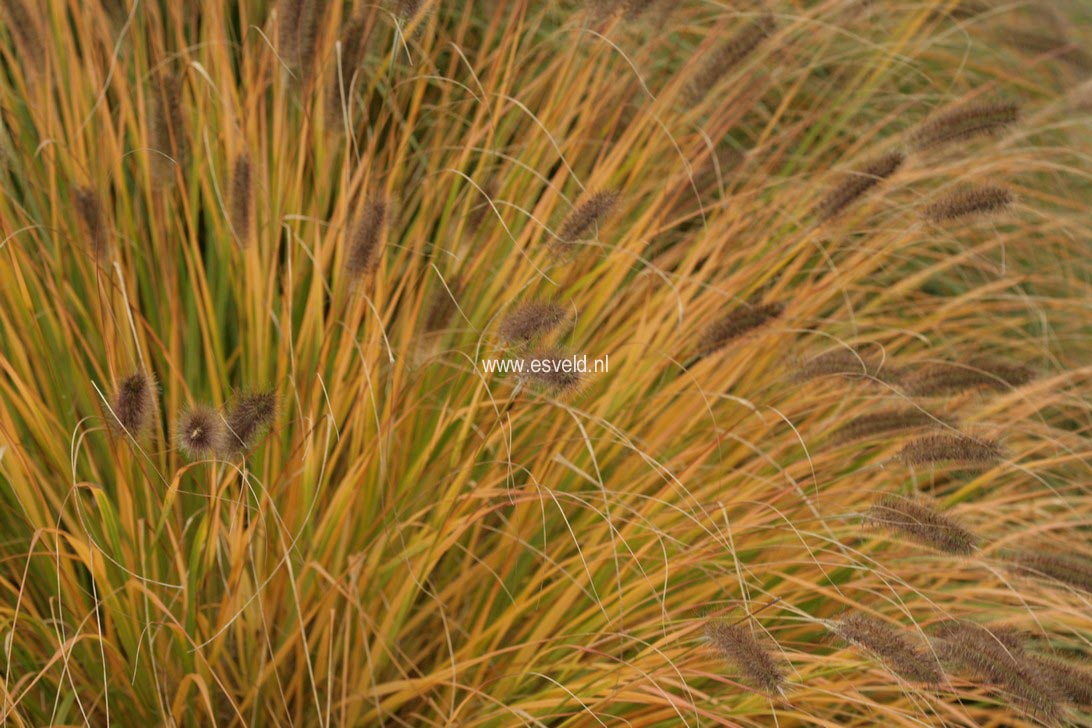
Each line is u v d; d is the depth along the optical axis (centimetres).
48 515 252
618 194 265
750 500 272
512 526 276
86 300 301
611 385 307
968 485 304
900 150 334
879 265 377
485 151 310
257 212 301
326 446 252
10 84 350
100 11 314
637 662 261
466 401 306
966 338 382
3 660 253
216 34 312
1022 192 390
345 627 272
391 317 335
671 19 345
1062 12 445
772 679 219
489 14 396
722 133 354
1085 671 244
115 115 336
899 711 256
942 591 292
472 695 254
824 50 405
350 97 279
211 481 232
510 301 293
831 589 273
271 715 269
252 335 297
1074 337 390
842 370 279
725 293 310
